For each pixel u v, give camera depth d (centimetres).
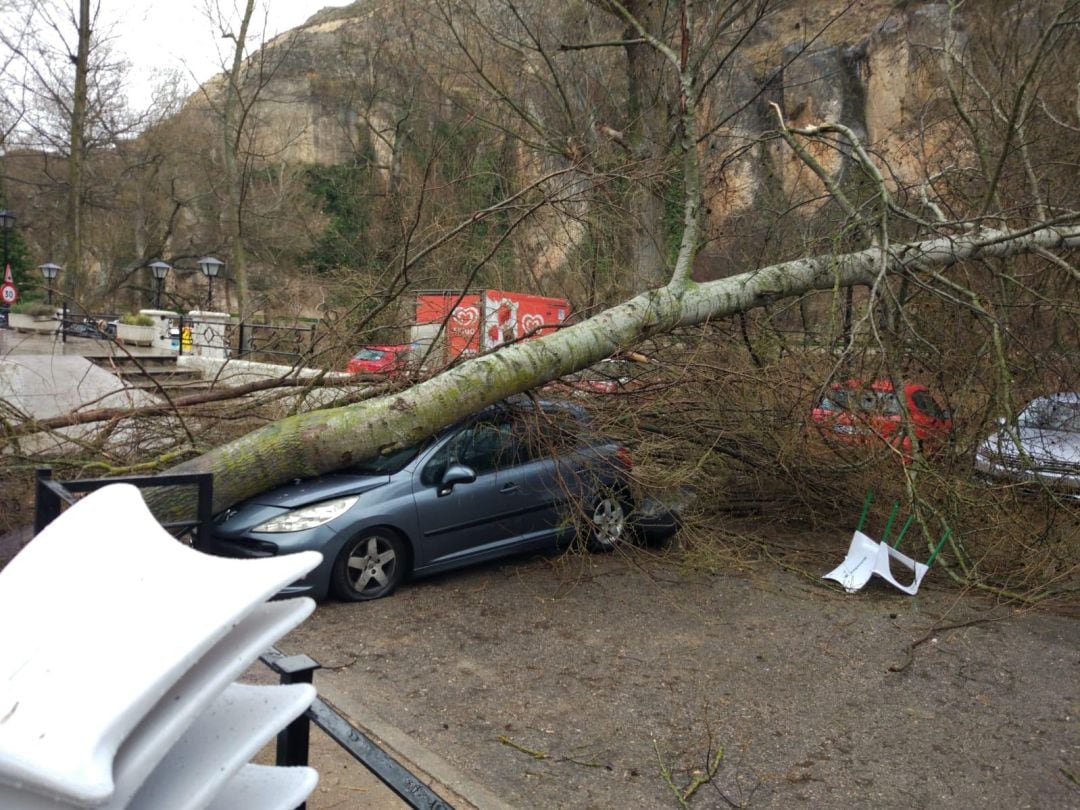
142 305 4416
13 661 102
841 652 559
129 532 125
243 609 94
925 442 810
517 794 373
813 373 807
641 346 830
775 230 1058
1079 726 459
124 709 81
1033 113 1060
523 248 1091
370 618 593
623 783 386
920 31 1588
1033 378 853
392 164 2731
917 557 789
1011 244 848
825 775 399
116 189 3900
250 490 632
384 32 2492
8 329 2019
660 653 548
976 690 505
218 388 813
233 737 110
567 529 722
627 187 962
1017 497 746
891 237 940
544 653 542
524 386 703
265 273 3216
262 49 2514
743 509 880
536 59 1633
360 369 855
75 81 3027
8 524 624
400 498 639
